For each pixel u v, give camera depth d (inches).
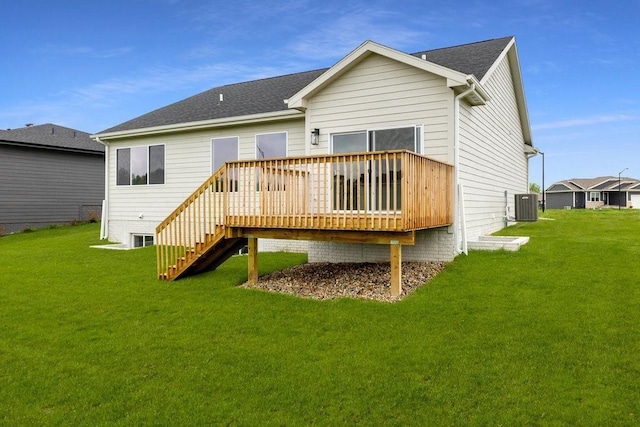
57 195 829.2
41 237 673.0
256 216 307.0
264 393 160.1
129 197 586.6
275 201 300.2
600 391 152.3
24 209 776.9
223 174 323.9
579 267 301.1
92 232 700.7
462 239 359.3
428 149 351.9
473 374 167.6
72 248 520.1
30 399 159.2
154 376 175.2
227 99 586.9
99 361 189.8
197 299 278.5
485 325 213.8
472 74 354.0
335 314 240.4
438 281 291.3
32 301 280.2
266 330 221.1
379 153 262.4
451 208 344.5
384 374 170.7
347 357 186.7
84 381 171.8
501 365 173.3
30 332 224.5
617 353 178.2
